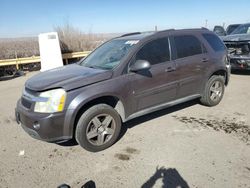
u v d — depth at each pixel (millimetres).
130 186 2916
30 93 3629
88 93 3500
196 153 3555
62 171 3279
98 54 4762
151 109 4355
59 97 3369
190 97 4977
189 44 4836
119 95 3814
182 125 4559
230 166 3199
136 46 4105
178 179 2992
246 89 6949
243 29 10562
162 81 4340
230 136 4043
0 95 7941
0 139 4348
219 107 5457
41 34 12820
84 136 3580
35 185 3016
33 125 3422
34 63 14898
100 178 3090
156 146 3822
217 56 5227
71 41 17000
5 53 15492
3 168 3408
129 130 4441
